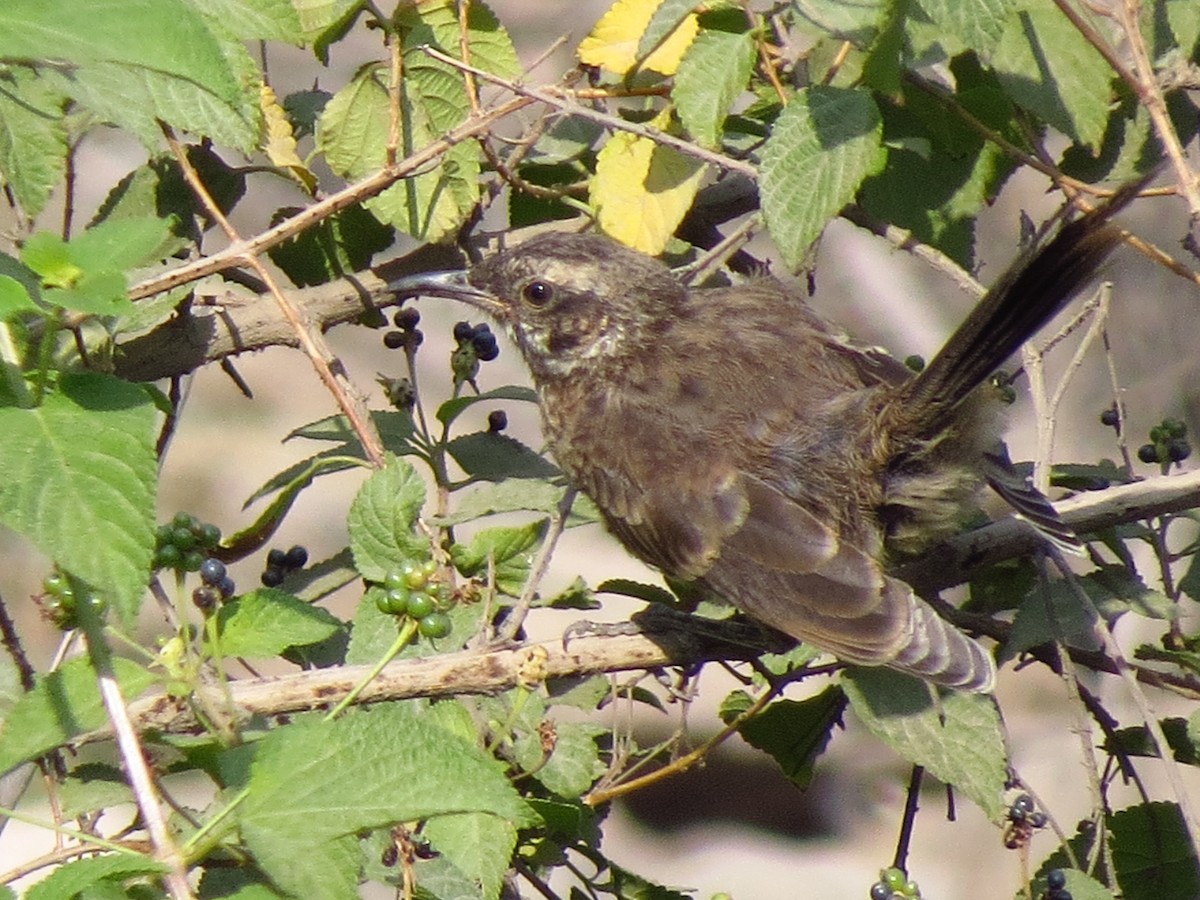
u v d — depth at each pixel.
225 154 12.83
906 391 8.74
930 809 18.91
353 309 9.98
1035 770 17.53
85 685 5.82
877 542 9.15
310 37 8.98
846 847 18.78
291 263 10.20
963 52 9.58
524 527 8.15
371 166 9.27
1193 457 16.48
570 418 9.67
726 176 10.89
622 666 8.54
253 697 6.87
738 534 9.05
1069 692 8.05
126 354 9.44
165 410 6.49
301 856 5.25
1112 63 7.97
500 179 9.88
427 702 7.52
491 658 7.25
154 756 6.70
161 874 5.09
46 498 5.21
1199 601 9.30
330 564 9.02
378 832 7.30
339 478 20.14
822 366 9.73
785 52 9.09
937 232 9.59
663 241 9.18
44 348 5.37
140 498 5.25
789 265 8.09
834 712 9.46
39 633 17.12
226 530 19.67
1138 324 16.77
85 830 7.10
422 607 6.52
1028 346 9.07
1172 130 8.33
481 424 19.52
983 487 8.88
